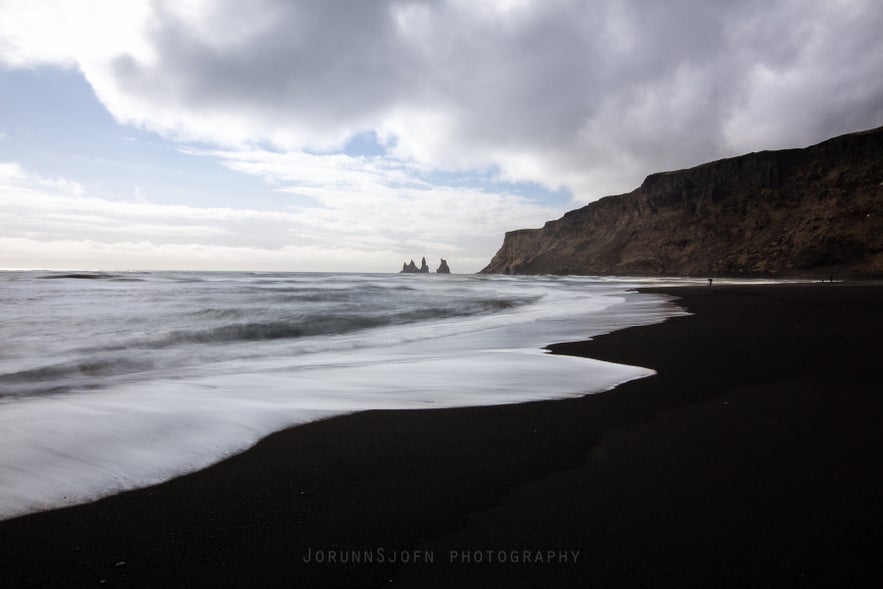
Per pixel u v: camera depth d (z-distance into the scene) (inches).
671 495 116.1
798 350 319.9
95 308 678.5
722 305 766.5
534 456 143.0
